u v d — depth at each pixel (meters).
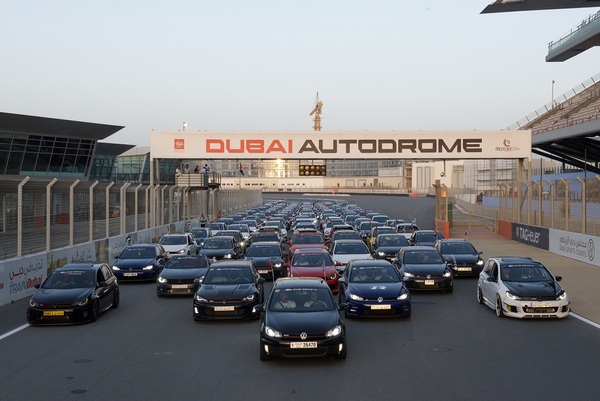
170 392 8.87
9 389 9.13
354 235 30.80
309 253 20.22
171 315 15.70
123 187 28.58
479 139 37.56
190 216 47.22
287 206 92.19
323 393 8.70
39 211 21.14
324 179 163.50
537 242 33.47
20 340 12.79
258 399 8.45
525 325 13.84
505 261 15.88
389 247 26.97
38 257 20.09
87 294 14.73
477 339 12.38
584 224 26.69
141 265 22.08
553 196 31.70
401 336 12.77
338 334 10.50
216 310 14.32
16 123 43.75
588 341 12.09
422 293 19.11
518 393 8.59
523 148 37.50
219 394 8.73
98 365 10.55
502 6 40.97
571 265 25.19
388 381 9.30
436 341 12.23
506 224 40.53
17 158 44.69
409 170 147.75
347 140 37.62
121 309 16.69
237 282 15.37
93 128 49.16
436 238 29.27
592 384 9.02
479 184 92.31
